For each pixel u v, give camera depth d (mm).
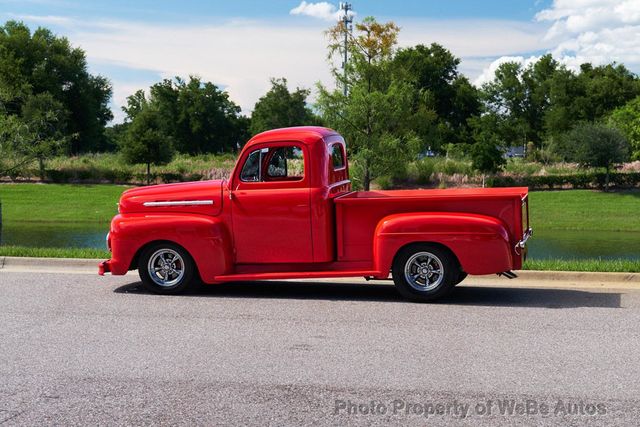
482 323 7688
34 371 5980
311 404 5141
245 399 5254
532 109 101062
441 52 91250
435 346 6715
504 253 8492
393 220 8758
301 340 6984
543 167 51094
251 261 9383
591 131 47281
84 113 85250
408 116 33531
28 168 52719
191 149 90938
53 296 9352
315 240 9164
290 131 9391
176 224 9352
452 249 8562
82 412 5004
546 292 9594
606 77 88625
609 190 46500
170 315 8180
